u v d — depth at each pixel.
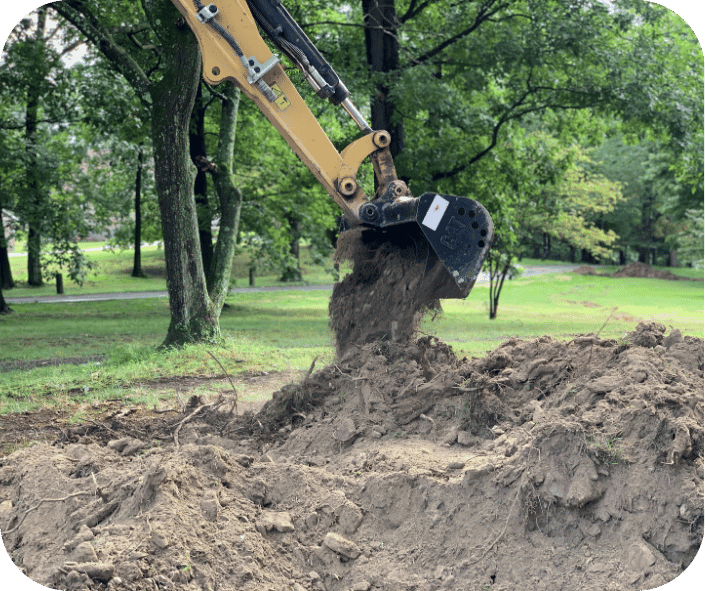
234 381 9.01
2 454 5.63
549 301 28.12
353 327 6.32
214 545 3.76
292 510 4.19
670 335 5.78
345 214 6.08
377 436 5.17
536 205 20.69
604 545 3.84
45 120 21.48
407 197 5.70
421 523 4.08
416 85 13.92
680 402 4.40
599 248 31.34
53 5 13.19
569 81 15.73
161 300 26.92
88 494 4.27
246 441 5.44
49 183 22.02
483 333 14.03
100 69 18.48
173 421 6.14
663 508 3.90
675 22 16.77
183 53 11.33
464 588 3.64
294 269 24.39
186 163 11.94
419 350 5.83
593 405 4.75
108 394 8.16
